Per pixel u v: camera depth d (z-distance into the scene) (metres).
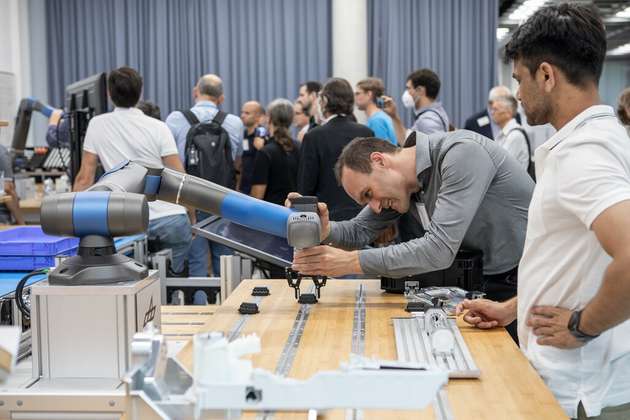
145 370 1.00
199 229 2.03
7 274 2.21
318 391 0.84
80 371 1.34
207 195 1.70
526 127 5.36
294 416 1.20
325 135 3.74
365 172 1.97
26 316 1.67
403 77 7.82
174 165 3.85
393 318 1.79
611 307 1.25
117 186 1.47
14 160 5.79
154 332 1.03
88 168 3.79
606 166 1.26
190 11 7.90
